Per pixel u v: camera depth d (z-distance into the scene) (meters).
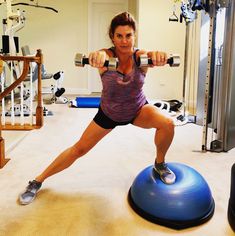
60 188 2.23
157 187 1.82
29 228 1.71
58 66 7.97
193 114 5.10
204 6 3.03
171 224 1.71
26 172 2.54
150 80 6.52
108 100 1.77
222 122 3.13
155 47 6.38
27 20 7.66
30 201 2.00
